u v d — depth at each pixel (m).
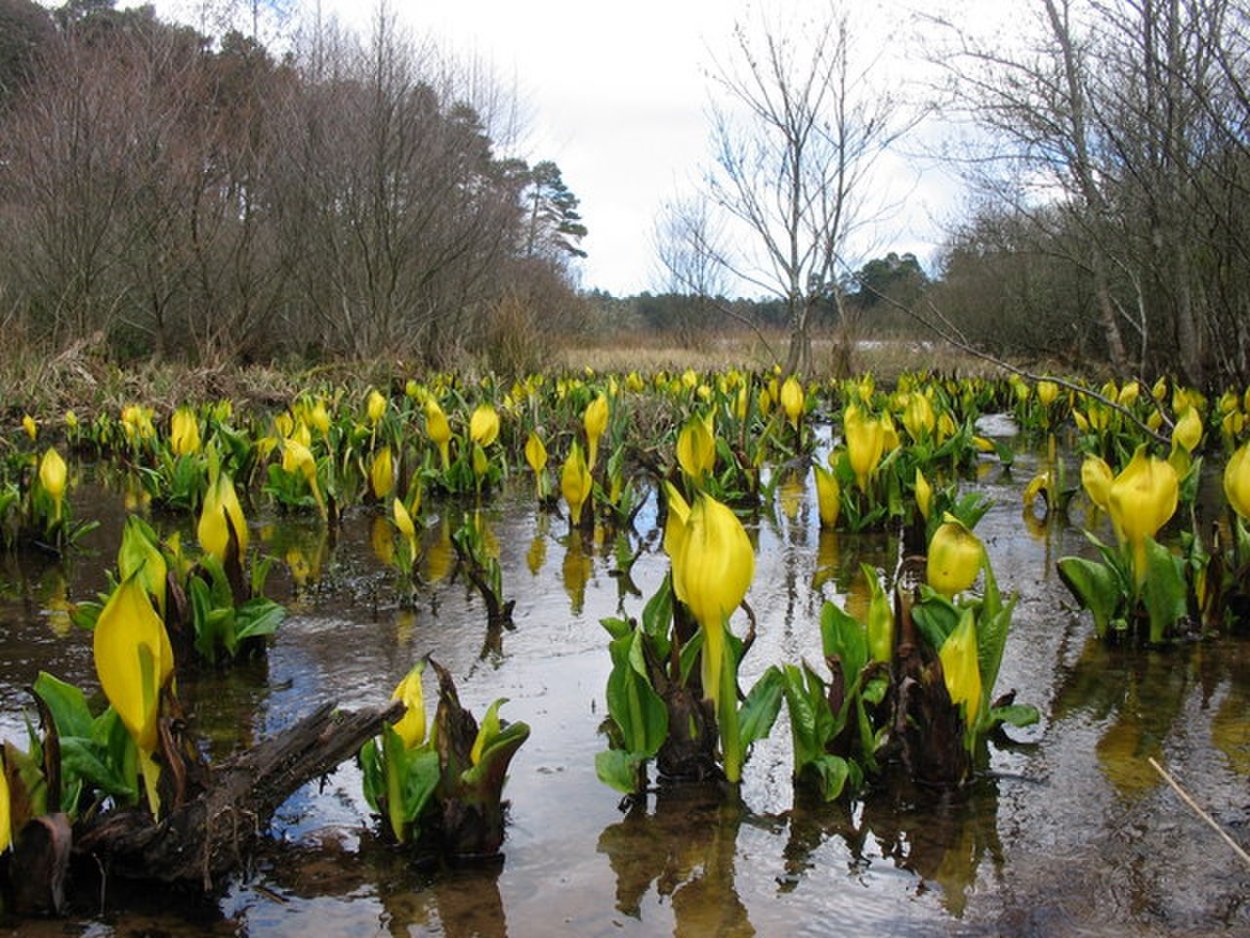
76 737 2.61
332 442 8.26
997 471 9.23
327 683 3.76
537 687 3.71
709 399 10.89
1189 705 3.49
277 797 2.57
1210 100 9.57
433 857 2.58
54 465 5.88
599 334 30.86
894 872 2.49
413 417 10.11
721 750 3.00
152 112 16.50
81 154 16.06
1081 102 11.55
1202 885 2.42
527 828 2.72
